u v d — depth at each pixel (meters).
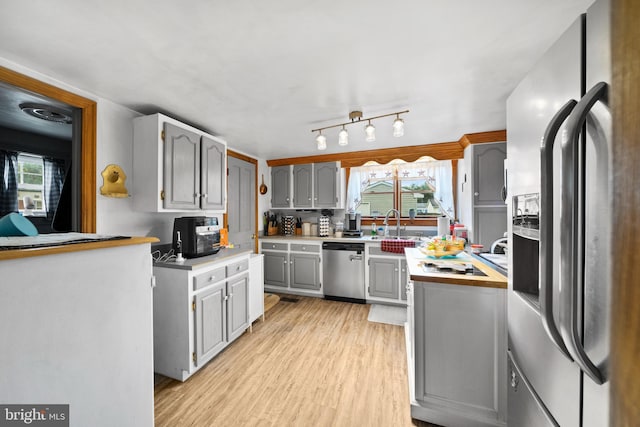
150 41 1.30
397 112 2.24
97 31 1.22
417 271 1.65
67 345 0.90
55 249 0.85
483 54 1.42
